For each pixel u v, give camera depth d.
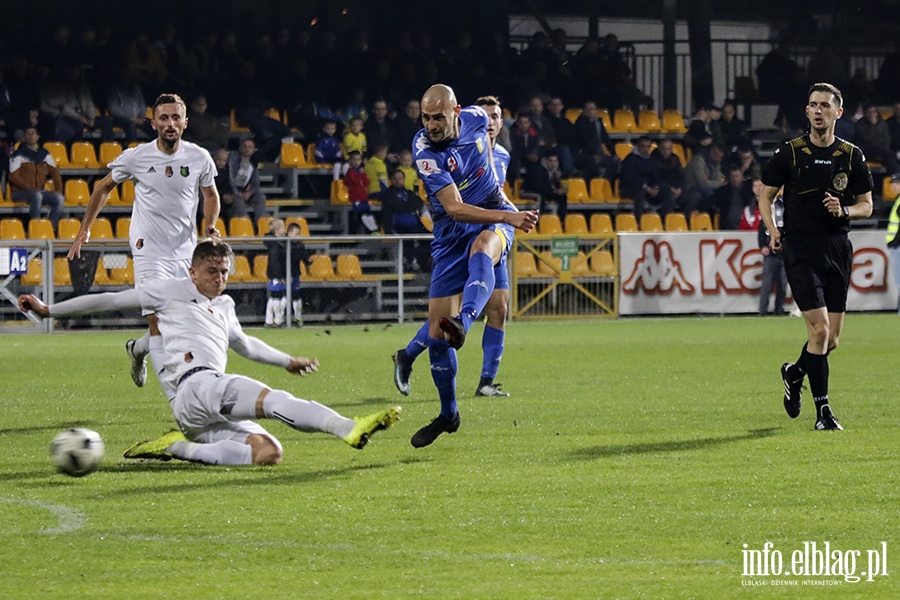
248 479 17.48
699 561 13.04
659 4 83.81
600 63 72.81
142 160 25.86
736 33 85.44
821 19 86.06
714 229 64.88
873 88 79.31
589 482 17.33
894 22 86.00
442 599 11.63
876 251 57.84
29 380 31.81
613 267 56.56
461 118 20.23
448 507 15.62
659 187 65.69
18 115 60.94
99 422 23.88
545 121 65.56
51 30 69.44
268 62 65.44
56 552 13.35
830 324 23.02
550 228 62.22
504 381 31.34
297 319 53.28
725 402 26.81
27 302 18.12
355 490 16.70
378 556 13.23
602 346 42.38
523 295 56.06
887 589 12.05
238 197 58.22
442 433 22.05
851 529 14.43
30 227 55.84
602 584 12.16
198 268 18.33
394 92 66.50
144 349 24.61
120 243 51.84
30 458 19.41
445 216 20.28
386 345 43.59
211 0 72.62
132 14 71.19
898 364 35.19
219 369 18.41
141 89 63.84
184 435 18.75
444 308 20.16
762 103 77.94
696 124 69.44
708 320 55.41
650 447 20.53
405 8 75.94
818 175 22.56
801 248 22.66
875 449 20.27
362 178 60.88
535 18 80.19
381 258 55.28
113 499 16.05
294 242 53.16
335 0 74.75
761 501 16.00
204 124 60.44
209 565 12.86
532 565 12.88
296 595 11.76
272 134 63.47
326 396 28.14
